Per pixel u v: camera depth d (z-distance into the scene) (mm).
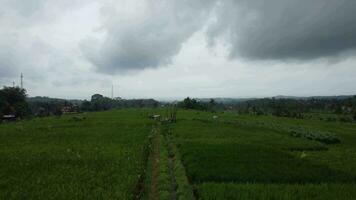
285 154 30281
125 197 18094
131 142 38031
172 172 25172
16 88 115812
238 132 48719
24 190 19141
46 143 37969
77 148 34000
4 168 24672
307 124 66125
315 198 17609
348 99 135000
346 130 57562
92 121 69500
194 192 19703
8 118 99500
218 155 29141
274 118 80938
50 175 22578
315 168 24688
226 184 20266
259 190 18984
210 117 77438
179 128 53031
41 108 141375
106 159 28062
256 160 27156
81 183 20672
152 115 86500
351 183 21156
